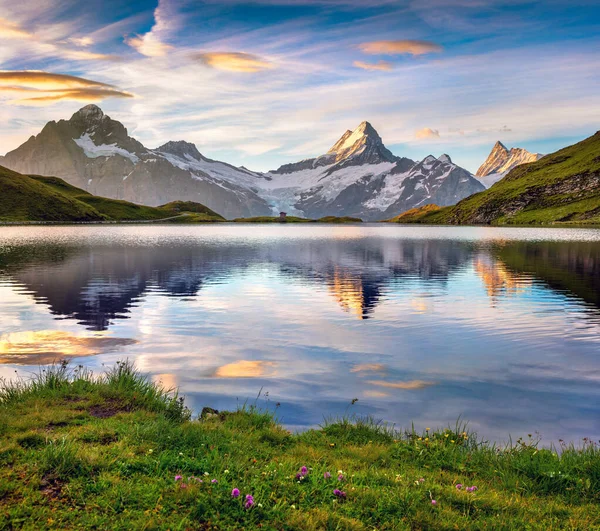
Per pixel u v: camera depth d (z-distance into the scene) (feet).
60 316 107.55
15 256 258.98
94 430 38.86
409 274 192.13
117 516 26.61
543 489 34.63
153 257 263.29
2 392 51.93
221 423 45.73
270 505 28.91
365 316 110.01
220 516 27.20
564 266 219.20
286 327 98.22
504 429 49.03
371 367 71.26
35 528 25.05
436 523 27.89
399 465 38.04
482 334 93.09
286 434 44.06
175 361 73.31
